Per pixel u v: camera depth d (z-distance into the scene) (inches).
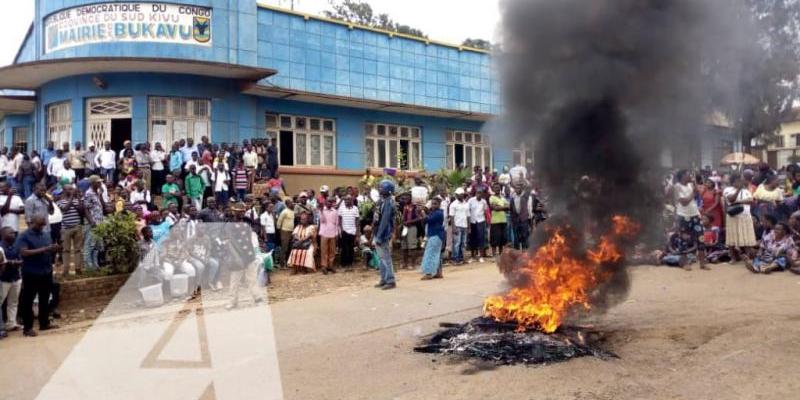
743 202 433.7
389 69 790.5
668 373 214.2
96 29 621.0
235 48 660.1
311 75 720.3
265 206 512.1
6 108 736.3
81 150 581.6
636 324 283.6
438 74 839.7
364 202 556.4
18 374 225.8
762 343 240.4
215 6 648.4
